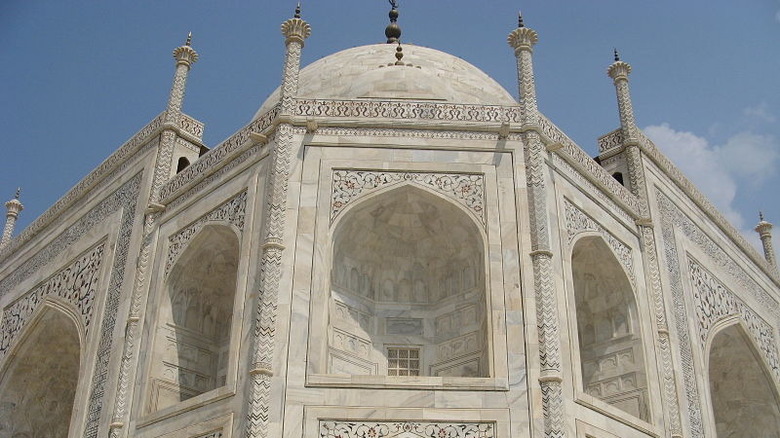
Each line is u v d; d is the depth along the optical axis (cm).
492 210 2588
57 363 3922
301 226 2530
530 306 2409
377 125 2736
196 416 2427
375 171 2658
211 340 3023
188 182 3091
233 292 3038
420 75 3234
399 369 2644
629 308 2916
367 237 2716
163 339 2842
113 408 2762
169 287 2912
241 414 2278
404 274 2783
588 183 2966
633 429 2584
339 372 2514
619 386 2830
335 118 2741
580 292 3038
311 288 2433
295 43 2902
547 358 2311
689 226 3641
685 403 2902
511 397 2270
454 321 2656
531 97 2805
